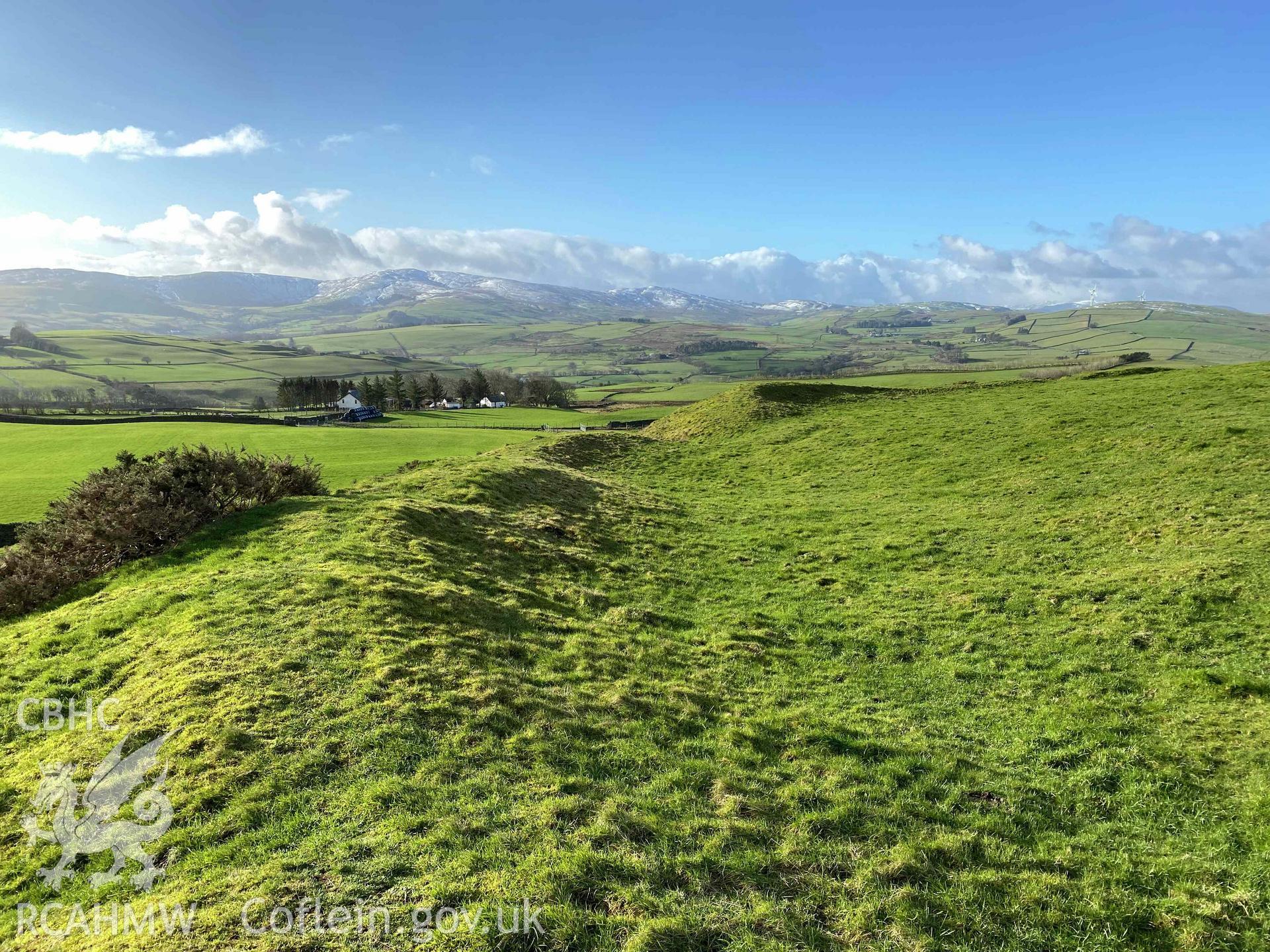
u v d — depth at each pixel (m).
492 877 8.44
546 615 17.86
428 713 11.98
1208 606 17.52
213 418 100.31
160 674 12.88
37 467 53.41
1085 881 9.28
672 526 29.00
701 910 8.19
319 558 18.75
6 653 14.45
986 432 40.72
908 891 8.78
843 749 12.63
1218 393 40.06
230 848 8.93
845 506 31.77
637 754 11.77
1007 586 20.84
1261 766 11.69
